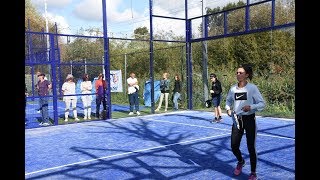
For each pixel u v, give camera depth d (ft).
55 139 27.48
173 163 18.44
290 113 38.78
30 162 19.81
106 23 37.68
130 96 42.29
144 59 63.57
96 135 28.76
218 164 17.98
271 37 48.47
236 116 14.75
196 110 45.42
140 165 18.26
